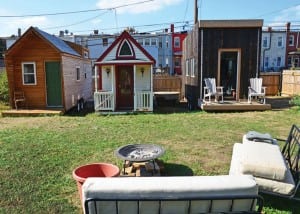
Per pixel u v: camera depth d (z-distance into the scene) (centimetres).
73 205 380
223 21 1227
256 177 354
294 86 1716
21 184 445
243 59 1260
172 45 3762
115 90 1255
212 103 1200
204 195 233
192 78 1405
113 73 1198
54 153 602
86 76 1772
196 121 954
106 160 556
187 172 491
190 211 238
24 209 370
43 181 456
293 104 1319
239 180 244
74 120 1022
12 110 1211
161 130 816
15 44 1205
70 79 1347
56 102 1289
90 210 235
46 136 757
